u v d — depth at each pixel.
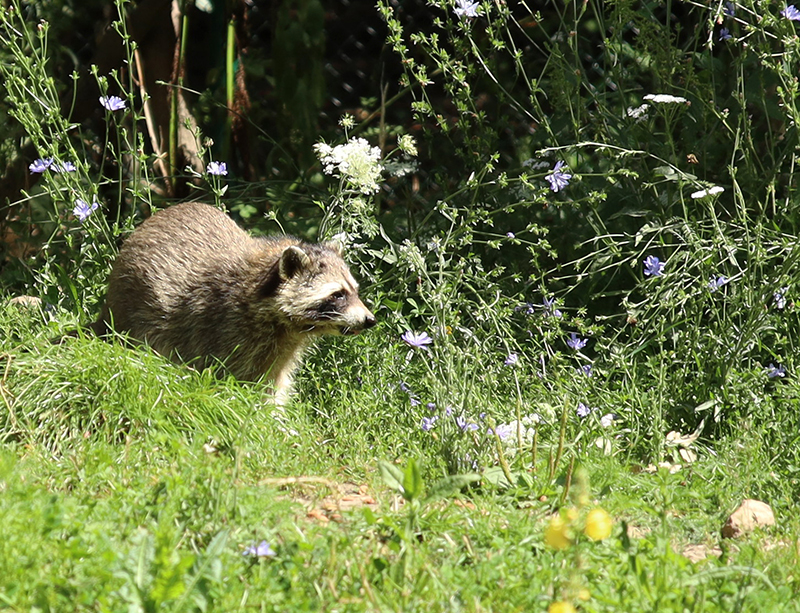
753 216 12.00
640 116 11.82
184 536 6.06
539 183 12.55
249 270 10.25
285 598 5.48
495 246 10.71
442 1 11.74
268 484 7.37
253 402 8.90
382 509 6.92
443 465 8.10
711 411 9.55
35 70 11.95
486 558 6.20
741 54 11.02
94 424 8.26
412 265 9.91
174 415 8.38
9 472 6.70
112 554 5.39
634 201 11.79
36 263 13.04
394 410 9.48
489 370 9.12
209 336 10.19
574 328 11.83
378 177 11.07
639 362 10.61
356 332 10.23
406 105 18.28
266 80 17.64
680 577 5.79
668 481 7.77
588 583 5.90
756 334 9.56
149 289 10.31
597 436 9.06
